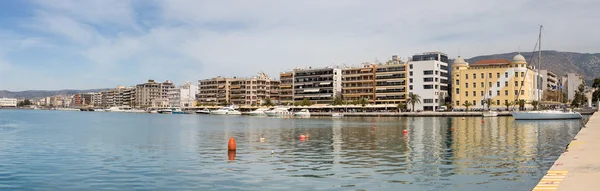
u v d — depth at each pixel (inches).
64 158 1823.3
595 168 1088.8
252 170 1491.1
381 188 1197.7
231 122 5728.3
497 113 7086.6
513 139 2635.3
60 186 1258.6
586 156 1301.7
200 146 2299.5
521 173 1403.8
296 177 1359.5
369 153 1946.4
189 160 1740.9
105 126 4566.9
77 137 2945.4
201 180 1322.6
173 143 2476.6
